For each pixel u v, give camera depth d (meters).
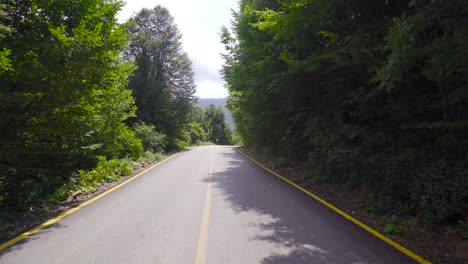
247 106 16.12
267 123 14.51
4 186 7.08
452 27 4.21
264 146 21.61
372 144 6.96
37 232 4.96
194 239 4.57
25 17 7.65
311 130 9.96
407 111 6.09
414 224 5.13
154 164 16.66
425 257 3.88
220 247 4.23
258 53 12.59
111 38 7.89
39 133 7.45
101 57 7.82
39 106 7.00
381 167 6.55
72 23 8.67
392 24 5.54
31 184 7.61
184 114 39.62
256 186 9.30
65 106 7.44
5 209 6.43
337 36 7.11
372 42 6.28
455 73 4.61
